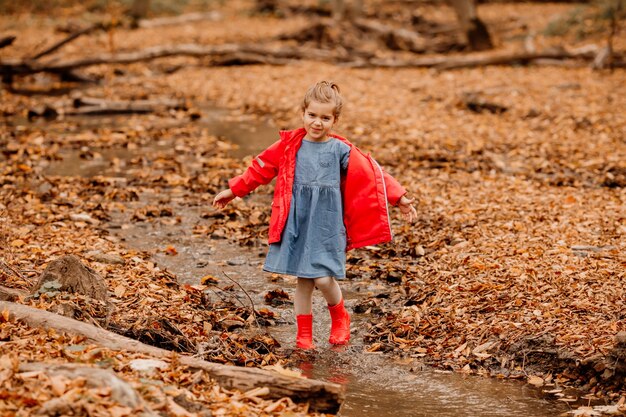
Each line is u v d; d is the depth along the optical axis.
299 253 4.65
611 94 13.95
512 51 20.61
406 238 6.71
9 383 3.17
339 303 4.84
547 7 31.27
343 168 4.68
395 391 4.23
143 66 18.36
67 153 9.91
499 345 4.63
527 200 7.75
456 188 8.28
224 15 30.88
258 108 13.22
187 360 3.80
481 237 6.55
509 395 4.16
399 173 8.95
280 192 4.64
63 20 27.38
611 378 4.19
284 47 20.33
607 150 10.06
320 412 3.59
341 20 24.61
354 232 4.69
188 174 8.89
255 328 5.04
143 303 5.00
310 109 4.58
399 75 17.06
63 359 3.61
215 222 7.22
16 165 8.93
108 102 12.95
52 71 16.25
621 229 6.66
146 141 10.68
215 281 5.84
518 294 5.21
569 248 6.15
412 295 5.48
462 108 12.87
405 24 25.95
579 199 7.76
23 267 5.48
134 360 3.74
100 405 3.07
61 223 6.81
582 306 4.91
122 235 6.81
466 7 21.23
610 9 21.00
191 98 14.42
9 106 13.16
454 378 4.39
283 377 3.65
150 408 3.19
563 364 4.39
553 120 11.90
